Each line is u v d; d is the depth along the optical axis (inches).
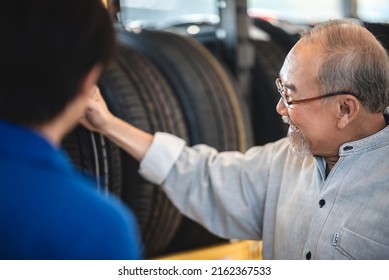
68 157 72.0
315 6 205.2
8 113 31.8
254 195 68.7
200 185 70.6
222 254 96.5
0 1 31.9
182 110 89.5
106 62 35.7
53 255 30.3
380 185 58.0
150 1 164.9
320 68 58.1
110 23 35.1
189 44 96.0
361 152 59.4
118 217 32.4
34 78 31.9
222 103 92.3
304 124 60.0
